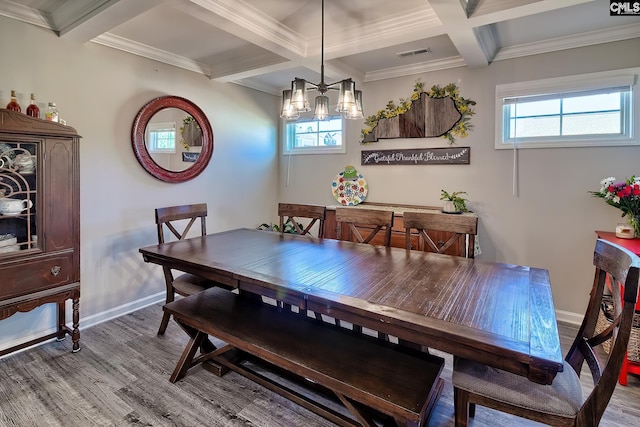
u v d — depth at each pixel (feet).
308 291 5.42
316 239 9.33
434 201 12.21
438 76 11.80
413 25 8.14
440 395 6.81
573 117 9.96
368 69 12.50
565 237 10.14
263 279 5.98
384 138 13.07
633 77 8.95
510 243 10.92
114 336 9.08
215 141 13.00
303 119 15.33
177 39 9.89
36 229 7.59
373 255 7.65
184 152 11.87
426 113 12.09
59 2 7.80
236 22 7.82
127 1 6.86
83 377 7.29
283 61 10.68
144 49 10.38
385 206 12.96
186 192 12.15
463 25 7.70
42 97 8.42
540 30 9.14
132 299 10.73
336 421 5.88
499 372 4.87
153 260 7.89
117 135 10.03
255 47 10.50
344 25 8.75
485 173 11.19
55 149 7.77
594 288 5.31
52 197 7.76
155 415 6.19
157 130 11.00
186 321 7.07
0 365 7.70
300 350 5.83
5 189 7.12
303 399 6.26
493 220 11.14
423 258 7.42
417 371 5.27
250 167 14.61
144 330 9.44
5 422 5.99
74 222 8.18
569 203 10.02
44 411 6.26
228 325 6.67
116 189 10.11
